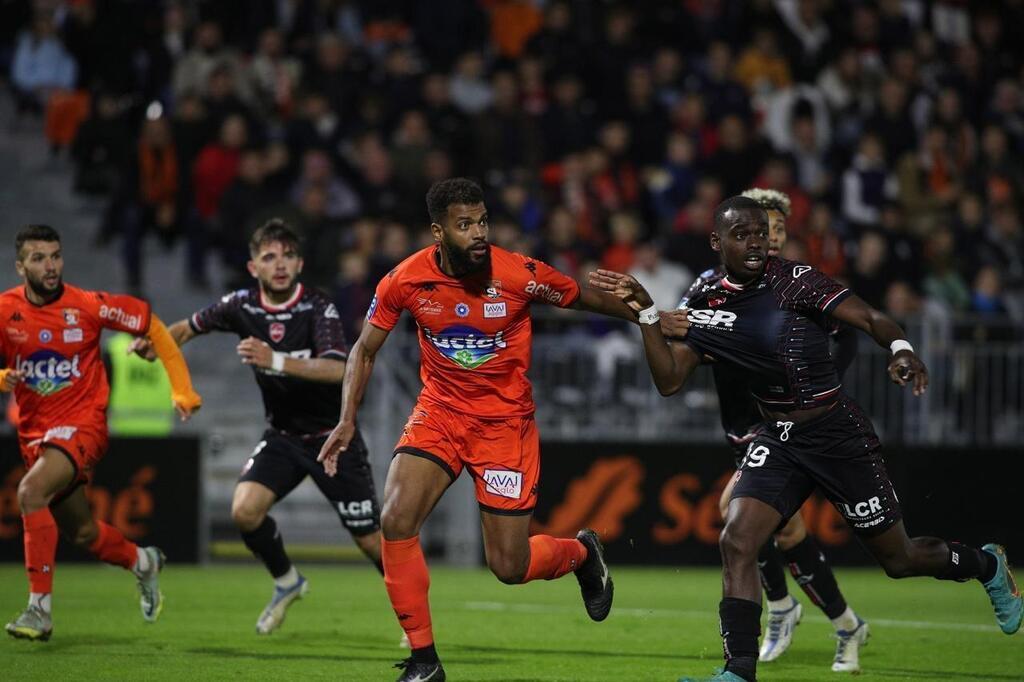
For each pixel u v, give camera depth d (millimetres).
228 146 55094
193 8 61812
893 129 63188
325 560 49062
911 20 72500
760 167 59125
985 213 63625
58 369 26500
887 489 21625
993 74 71188
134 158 54844
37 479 25922
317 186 54031
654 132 61562
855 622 24750
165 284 58250
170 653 25438
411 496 21172
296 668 23734
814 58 67875
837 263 52938
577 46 63656
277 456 28297
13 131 63250
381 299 21531
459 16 65125
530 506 21844
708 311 21938
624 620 32625
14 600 34719
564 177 56906
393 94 59625
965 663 25641
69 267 57844
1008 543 48469
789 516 21562
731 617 20359
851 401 21781
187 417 27938
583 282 52750
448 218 20531
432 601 36781
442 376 21719
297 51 62031
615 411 48031
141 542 46344
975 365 48250
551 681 22734
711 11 68938
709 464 48125
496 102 59469
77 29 60000
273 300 28219
